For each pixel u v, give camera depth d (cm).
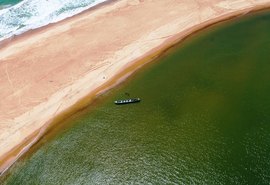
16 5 6581
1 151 4531
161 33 5891
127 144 4475
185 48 5631
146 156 4325
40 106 4984
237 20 6016
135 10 6362
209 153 4250
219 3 6341
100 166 4288
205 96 4909
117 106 4912
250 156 4166
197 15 6153
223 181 3984
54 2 6631
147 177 4138
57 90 5166
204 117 4641
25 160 4428
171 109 4794
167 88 5072
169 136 4491
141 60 5491
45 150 4506
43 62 5553
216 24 5978
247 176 3997
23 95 5131
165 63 5431
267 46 5534
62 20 6275
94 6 6531
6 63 5588
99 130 4662
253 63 5291
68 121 4797
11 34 6059
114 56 5575
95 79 5275
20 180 4256
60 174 4262
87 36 5919
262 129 4425
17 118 4866
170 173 4131
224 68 5262
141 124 4672
